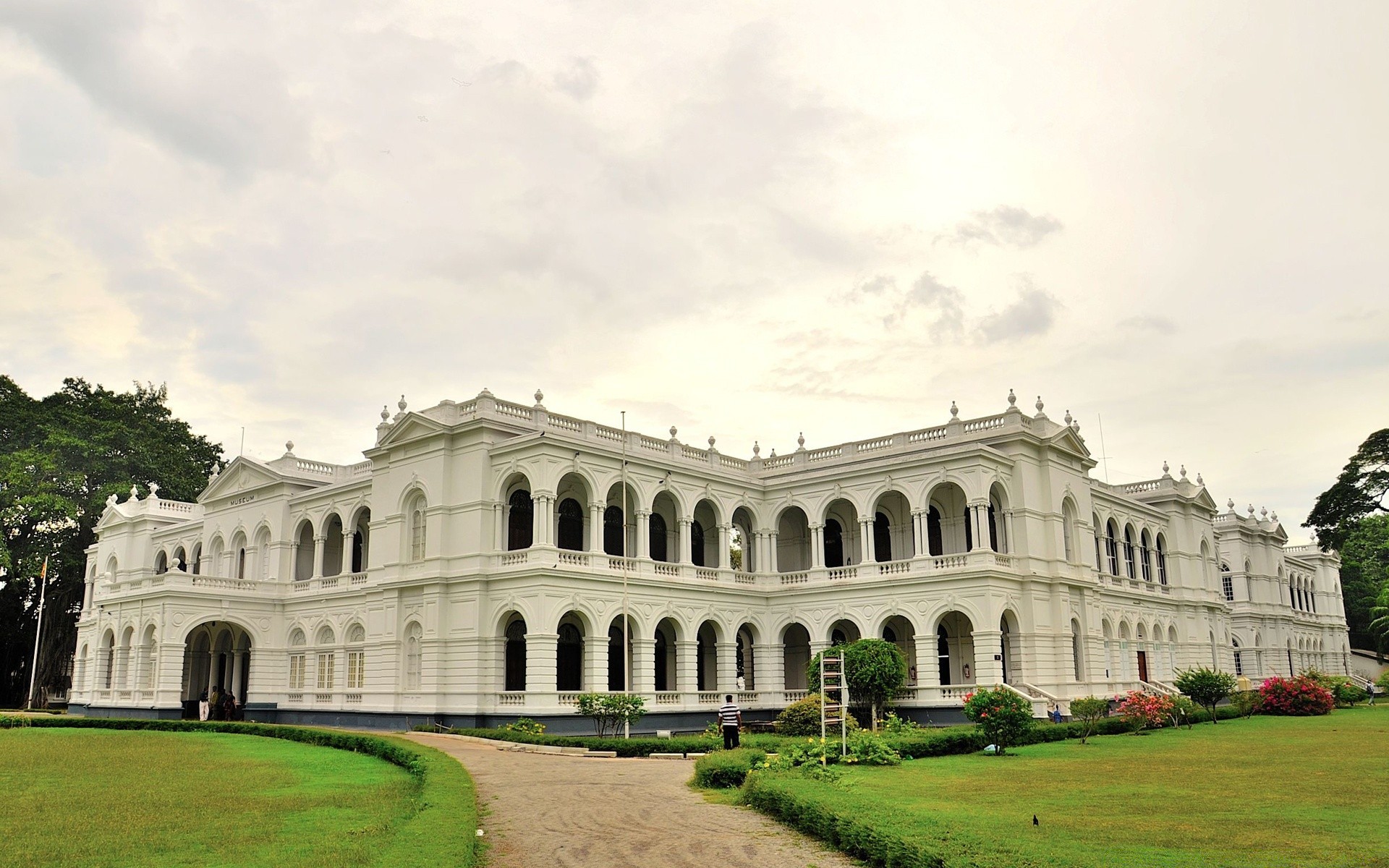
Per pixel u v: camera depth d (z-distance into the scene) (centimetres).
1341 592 10894
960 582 5050
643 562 5191
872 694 4647
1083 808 2070
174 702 5650
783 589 5744
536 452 4856
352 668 5488
